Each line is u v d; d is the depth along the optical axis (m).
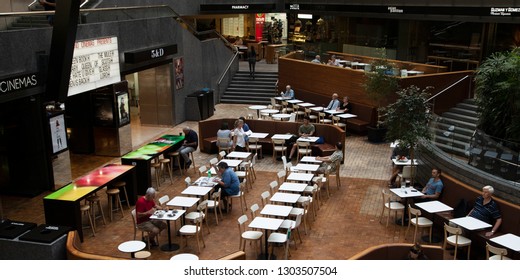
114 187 13.66
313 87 24.69
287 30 38.28
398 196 12.88
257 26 38.16
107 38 17.09
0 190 15.09
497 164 12.76
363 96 21.78
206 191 12.79
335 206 14.16
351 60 25.42
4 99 12.98
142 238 11.89
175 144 16.58
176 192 15.12
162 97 22.62
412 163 14.16
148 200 11.70
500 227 11.34
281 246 11.79
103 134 18.47
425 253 9.87
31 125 14.73
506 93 15.45
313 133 18.64
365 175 16.69
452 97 20.88
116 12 18.08
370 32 30.78
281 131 19.19
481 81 16.44
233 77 28.81
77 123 18.62
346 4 27.81
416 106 14.01
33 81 13.97
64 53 12.42
